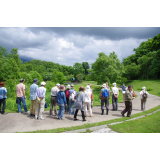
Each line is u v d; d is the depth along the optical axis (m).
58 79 42.66
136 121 5.90
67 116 6.93
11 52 60.22
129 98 6.69
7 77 18.75
